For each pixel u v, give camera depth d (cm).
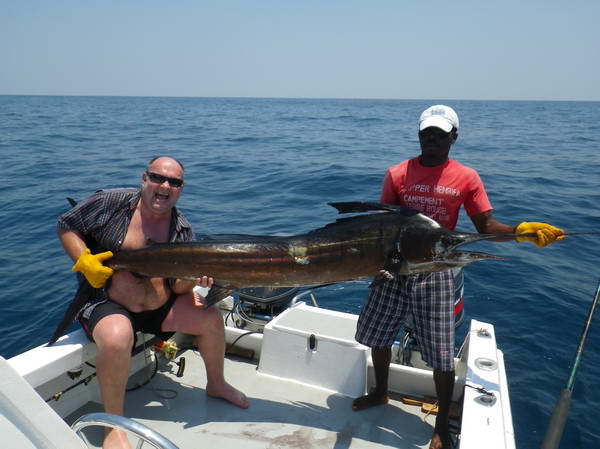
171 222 314
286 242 281
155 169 290
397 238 273
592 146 2459
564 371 460
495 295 608
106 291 296
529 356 484
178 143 2448
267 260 280
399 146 2425
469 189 293
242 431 298
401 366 340
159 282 300
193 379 354
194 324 307
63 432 161
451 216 298
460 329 531
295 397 335
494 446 231
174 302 310
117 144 2341
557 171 1550
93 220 296
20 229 868
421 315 290
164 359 377
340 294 613
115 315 280
